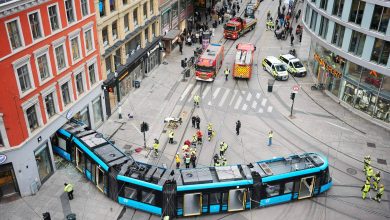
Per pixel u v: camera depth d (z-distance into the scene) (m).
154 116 39.34
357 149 35.03
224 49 56.88
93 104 35.88
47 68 28.52
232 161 32.88
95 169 28.56
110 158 28.16
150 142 35.12
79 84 33.28
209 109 41.09
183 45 57.97
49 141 29.86
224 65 51.66
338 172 32.09
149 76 47.75
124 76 41.06
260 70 50.47
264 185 26.81
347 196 29.59
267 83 47.12
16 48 25.16
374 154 34.38
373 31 35.38
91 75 35.06
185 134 36.59
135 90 44.31
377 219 27.55
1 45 23.62
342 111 41.09
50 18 27.89
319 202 28.86
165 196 25.75
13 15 24.20
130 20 41.16
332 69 42.38
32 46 26.30
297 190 28.12
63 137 31.62
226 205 27.00
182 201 26.19
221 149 32.91
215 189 26.11
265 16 71.94
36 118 28.28
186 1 58.62
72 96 32.03
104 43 36.91
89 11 32.34
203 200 26.45
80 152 30.09
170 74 48.59
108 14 36.19
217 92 44.69
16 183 27.88
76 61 31.69
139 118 38.88
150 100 42.34
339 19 38.84
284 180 27.23
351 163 33.19
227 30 60.00
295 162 28.50
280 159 28.64
